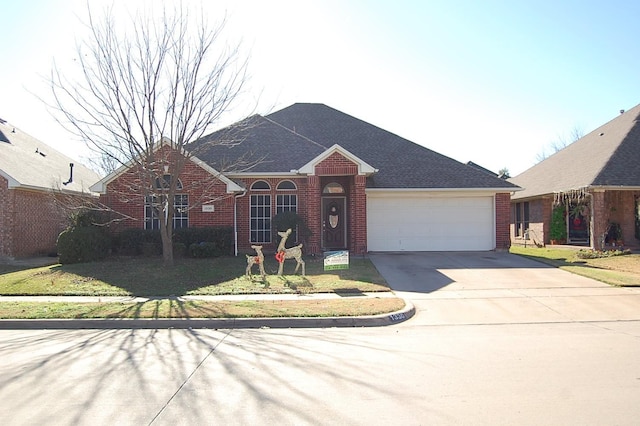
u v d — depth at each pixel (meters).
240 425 4.79
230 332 9.33
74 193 21.98
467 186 21.31
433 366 6.81
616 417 4.93
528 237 28.03
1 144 22.31
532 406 5.24
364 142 24.19
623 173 22.00
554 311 10.90
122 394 5.68
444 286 13.68
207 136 19.56
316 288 13.27
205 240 18.50
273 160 20.52
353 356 7.38
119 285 13.77
